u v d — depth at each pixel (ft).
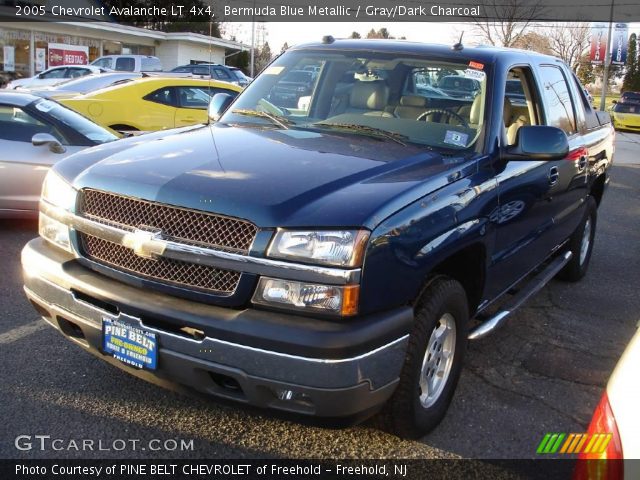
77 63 88.38
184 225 9.44
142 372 9.88
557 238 17.35
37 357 13.28
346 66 14.28
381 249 9.06
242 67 107.55
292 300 8.86
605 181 21.40
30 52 82.12
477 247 11.73
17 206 22.02
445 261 11.29
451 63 13.67
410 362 10.03
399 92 13.60
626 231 29.68
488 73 13.34
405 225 9.50
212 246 9.21
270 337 8.65
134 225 9.84
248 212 9.08
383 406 10.25
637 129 93.97
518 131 12.82
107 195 10.25
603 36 136.77
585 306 18.89
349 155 11.21
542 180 14.39
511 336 16.20
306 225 8.89
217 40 84.07
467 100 13.12
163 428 11.14
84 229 10.37
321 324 8.75
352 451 10.84
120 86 34.91
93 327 10.10
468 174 11.56
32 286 11.04
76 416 11.30
